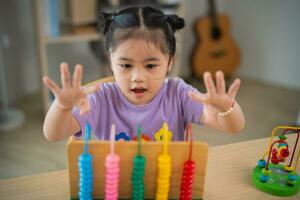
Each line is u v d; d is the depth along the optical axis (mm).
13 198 717
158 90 886
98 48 2549
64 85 638
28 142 2146
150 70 771
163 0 2537
